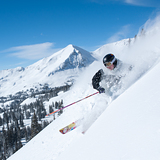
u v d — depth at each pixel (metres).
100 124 1.69
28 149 5.22
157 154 0.70
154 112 1.10
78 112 5.79
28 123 94.31
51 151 3.88
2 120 102.12
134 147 0.86
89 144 1.34
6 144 57.41
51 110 90.69
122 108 1.65
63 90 133.00
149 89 1.63
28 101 150.75
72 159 1.28
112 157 0.90
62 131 3.89
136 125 1.08
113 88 4.07
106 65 4.08
